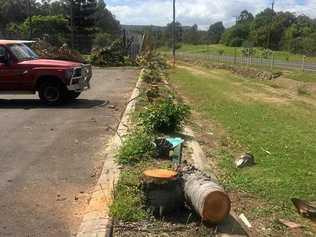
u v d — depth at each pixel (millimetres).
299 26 96188
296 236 6285
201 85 29438
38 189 7695
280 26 100188
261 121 15875
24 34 62406
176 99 20250
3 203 7070
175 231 5988
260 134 13383
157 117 11289
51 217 6582
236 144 11828
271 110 19141
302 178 8812
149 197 6336
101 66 41094
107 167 8477
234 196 7625
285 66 49656
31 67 16344
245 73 42469
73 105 16656
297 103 22156
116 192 6969
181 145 9695
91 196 7207
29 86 16422
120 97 19109
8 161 9305
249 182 8406
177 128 11734
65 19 76562
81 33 76875
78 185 7910
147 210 6375
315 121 16672
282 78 35125
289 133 13758
